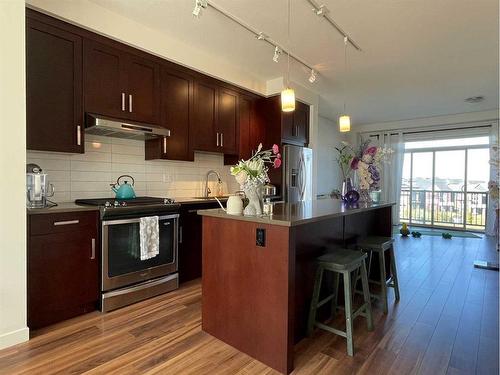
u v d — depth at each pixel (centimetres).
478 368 174
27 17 225
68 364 176
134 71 294
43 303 218
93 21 257
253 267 187
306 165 470
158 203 288
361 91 495
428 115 670
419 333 215
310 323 210
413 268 373
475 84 459
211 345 200
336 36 309
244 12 266
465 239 560
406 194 744
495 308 257
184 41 325
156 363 179
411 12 263
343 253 219
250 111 434
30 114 228
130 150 332
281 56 358
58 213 223
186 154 346
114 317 239
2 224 190
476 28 291
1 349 190
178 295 288
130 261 266
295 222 171
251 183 195
